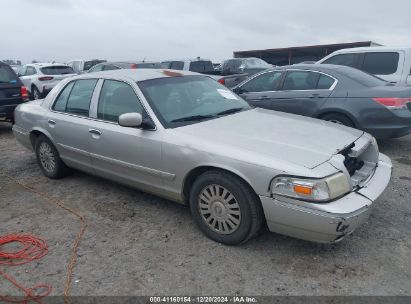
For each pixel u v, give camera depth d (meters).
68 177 5.43
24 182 5.34
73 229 3.92
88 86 4.65
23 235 3.83
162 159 3.71
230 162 3.23
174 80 4.44
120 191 4.86
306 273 3.07
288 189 2.97
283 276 3.04
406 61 7.67
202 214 3.59
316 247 3.42
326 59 8.67
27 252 3.53
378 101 5.78
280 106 6.72
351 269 3.10
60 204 4.54
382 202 4.29
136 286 2.99
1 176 5.64
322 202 2.88
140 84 4.14
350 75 6.27
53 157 5.21
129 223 4.00
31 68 14.73
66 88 4.98
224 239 3.46
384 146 6.72
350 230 2.91
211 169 3.44
